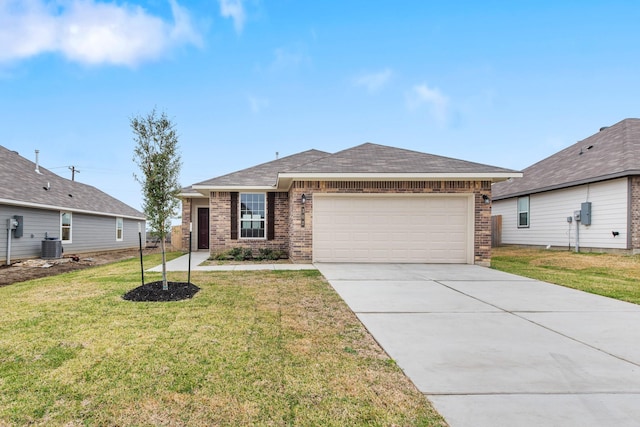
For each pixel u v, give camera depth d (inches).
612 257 468.1
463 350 156.0
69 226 655.1
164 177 263.4
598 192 531.5
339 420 102.6
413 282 319.3
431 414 105.3
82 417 103.3
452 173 432.1
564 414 105.1
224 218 550.0
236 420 102.7
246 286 293.4
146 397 114.3
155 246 995.3
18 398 113.0
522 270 405.1
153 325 185.6
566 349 157.6
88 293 264.4
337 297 254.8
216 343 160.2
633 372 134.0
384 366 138.7
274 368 135.9
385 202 455.5
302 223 452.1
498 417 103.5
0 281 375.6
